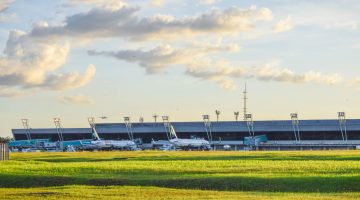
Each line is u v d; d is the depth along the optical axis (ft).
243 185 225.97
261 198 181.68
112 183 238.89
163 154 540.11
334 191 213.46
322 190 215.51
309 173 264.31
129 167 304.50
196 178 240.12
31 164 343.46
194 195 192.13
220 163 343.67
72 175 267.18
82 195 190.39
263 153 542.16
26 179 256.52
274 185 223.92
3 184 253.03
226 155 489.67
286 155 470.39
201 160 394.52
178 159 419.33
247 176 244.42
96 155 526.16
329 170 277.03
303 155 465.06
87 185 235.40
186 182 232.73
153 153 586.45
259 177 239.50
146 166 314.55
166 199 180.24
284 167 294.25
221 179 234.38
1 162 366.84
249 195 192.85
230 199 179.01
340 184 222.28
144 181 238.07
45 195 190.80
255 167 296.71
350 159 398.21
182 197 185.47
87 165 323.98
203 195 192.03
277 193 202.49
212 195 192.13
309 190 216.13
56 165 327.47
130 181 239.30
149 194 193.98
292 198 181.68
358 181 225.15
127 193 196.34
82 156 499.51
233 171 277.03
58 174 275.59
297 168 288.10
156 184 233.76
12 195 190.60
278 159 404.36
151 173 276.82
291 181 228.02
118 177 254.88
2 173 277.23
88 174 274.57
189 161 373.61
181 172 277.23
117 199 180.96
